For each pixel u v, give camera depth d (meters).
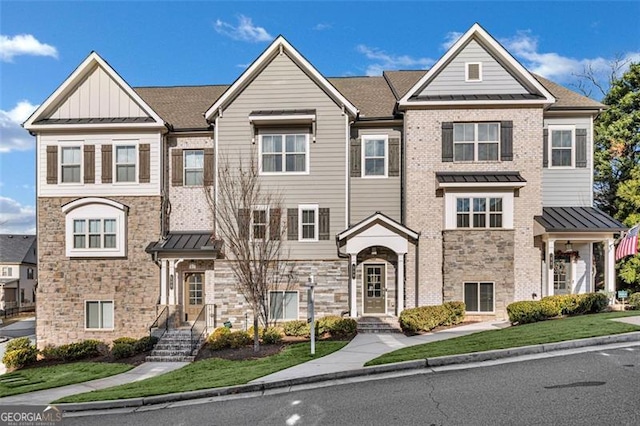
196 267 21.14
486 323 18.39
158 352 17.42
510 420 7.44
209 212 21.31
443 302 19.50
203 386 10.86
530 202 19.70
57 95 20.89
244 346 17.45
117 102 21.17
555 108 20.50
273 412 8.79
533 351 11.70
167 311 19.66
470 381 9.69
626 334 12.30
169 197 21.66
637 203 26.09
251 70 20.33
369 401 8.92
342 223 20.20
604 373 9.55
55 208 20.86
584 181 20.72
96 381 14.52
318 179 20.31
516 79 20.36
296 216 20.25
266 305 18.73
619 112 28.69
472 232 19.48
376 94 23.38
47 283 20.67
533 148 19.89
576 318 15.96
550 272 18.80
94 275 20.61
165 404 10.19
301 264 20.09
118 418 9.41
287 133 20.42
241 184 19.17
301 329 18.09
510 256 19.34
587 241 19.86
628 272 26.05
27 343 19.67
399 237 19.75
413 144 20.19
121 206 20.53
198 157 21.86
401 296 19.73
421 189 20.09
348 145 20.44
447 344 13.20
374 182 21.25
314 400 9.32
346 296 20.02
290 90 20.53
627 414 7.41
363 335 17.64
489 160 20.03
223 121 20.44
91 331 20.50
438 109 20.17
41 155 20.95
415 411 8.16
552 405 7.97
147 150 20.91
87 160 20.92
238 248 18.20
